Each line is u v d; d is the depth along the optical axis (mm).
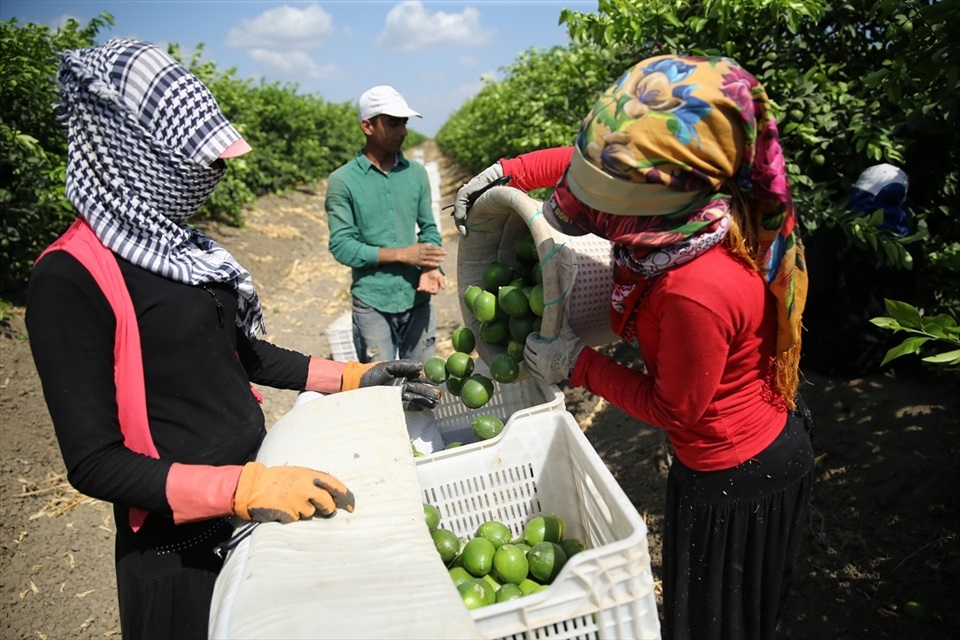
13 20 7820
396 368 2623
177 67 1806
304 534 1729
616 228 1801
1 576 3947
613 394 2182
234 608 1511
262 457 2078
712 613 2221
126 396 1862
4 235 7203
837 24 4203
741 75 1658
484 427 2752
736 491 2088
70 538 4324
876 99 4062
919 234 3566
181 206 1903
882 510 3352
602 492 2008
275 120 20812
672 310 1811
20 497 4645
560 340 2307
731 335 1837
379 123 4195
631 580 1628
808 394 4254
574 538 2439
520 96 10820
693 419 1954
